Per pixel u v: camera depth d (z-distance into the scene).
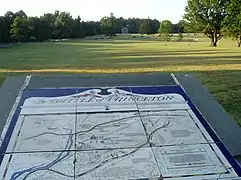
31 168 5.40
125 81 8.02
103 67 16.36
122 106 7.04
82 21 87.94
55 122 6.48
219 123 6.79
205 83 11.12
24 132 6.21
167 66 16.34
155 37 82.69
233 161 5.75
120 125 6.48
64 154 5.72
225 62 18.36
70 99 7.18
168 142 6.12
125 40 68.06
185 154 5.83
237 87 10.55
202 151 5.93
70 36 77.56
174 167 5.52
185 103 7.29
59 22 73.50
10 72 14.05
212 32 44.56
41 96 7.25
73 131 6.27
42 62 20.95
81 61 20.94
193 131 6.47
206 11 43.31
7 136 6.09
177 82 8.09
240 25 38.31
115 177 5.25
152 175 5.32
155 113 6.89
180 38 65.50
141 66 16.64
